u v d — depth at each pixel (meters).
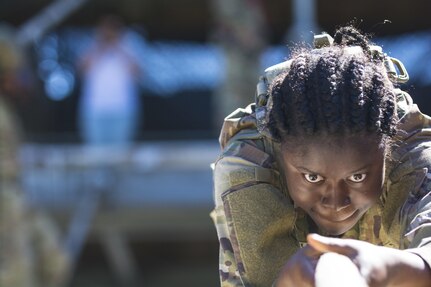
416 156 4.22
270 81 4.31
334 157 3.79
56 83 21.11
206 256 19.77
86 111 17.36
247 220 4.22
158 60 22.19
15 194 11.23
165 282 19.28
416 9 23.78
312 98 3.83
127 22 23.59
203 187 15.89
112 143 17.17
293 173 3.93
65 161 15.58
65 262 12.20
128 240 18.14
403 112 4.31
